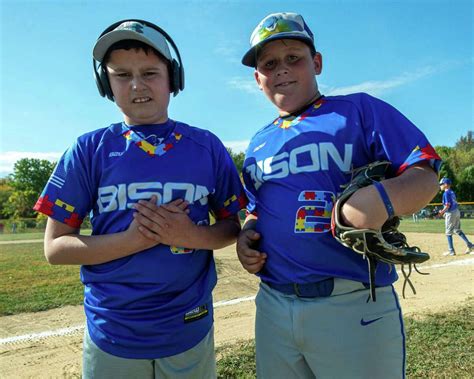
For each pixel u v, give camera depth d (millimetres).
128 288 1965
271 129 2295
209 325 2129
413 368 3395
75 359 4004
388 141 1913
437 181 1808
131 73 2062
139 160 2037
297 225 1997
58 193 2049
